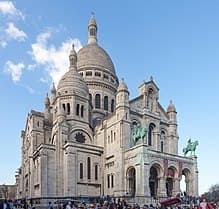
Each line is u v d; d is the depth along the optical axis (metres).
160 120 101.69
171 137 103.12
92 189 91.75
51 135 104.19
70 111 99.56
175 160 89.06
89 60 121.69
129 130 91.81
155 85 102.56
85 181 90.44
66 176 87.81
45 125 107.88
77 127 98.56
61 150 91.88
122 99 92.94
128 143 90.69
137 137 86.56
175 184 88.12
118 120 92.06
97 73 120.50
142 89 100.81
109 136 96.31
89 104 105.44
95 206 53.62
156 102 101.88
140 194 79.62
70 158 88.38
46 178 88.19
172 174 87.94
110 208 53.56
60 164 90.75
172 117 104.75
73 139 97.19
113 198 78.12
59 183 89.38
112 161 92.31
